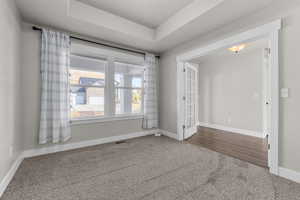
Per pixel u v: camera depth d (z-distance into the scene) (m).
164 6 2.47
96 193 1.52
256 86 3.84
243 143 3.21
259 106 3.77
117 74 3.64
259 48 3.74
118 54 3.43
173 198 1.44
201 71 5.27
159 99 4.14
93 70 3.23
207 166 2.12
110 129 3.34
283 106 1.81
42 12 2.15
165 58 3.90
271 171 1.91
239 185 1.65
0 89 1.48
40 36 2.51
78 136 2.92
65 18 2.31
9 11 1.74
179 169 2.03
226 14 2.17
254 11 2.08
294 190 1.55
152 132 4.04
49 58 2.50
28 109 2.41
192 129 4.00
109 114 3.33
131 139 3.53
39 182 1.71
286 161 1.79
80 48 2.92
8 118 1.72
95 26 2.57
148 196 1.48
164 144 3.14
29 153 2.42
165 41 3.21
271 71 1.91
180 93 3.49
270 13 1.93
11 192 1.52
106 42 3.22
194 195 1.49
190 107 3.99
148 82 3.81
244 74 4.09
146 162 2.25
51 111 2.54
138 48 3.64
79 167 2.08
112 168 2.06
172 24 2.75
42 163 2.20
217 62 4.76
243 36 2.22
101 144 3.14
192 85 4.14
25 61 2.38
